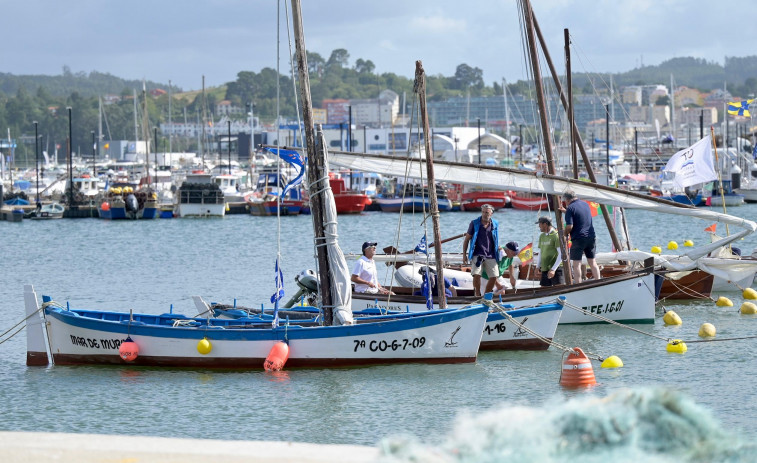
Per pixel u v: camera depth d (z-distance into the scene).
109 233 114.50
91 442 16.00
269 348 30.92
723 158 162.75
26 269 72.56
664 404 13.89
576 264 38.75
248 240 100.06
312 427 24.34
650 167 195.62
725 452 13.41
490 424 14.00
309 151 31.45
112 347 32.12
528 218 126.44
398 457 13.68
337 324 31.53
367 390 28.08
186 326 32.31
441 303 33.66
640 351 33.38
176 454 15.27
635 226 108.50
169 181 188.88
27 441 16.03
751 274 46.06
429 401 26.69
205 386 29.12
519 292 37.72
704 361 31.48
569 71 44.12
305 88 31.41
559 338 35.94
